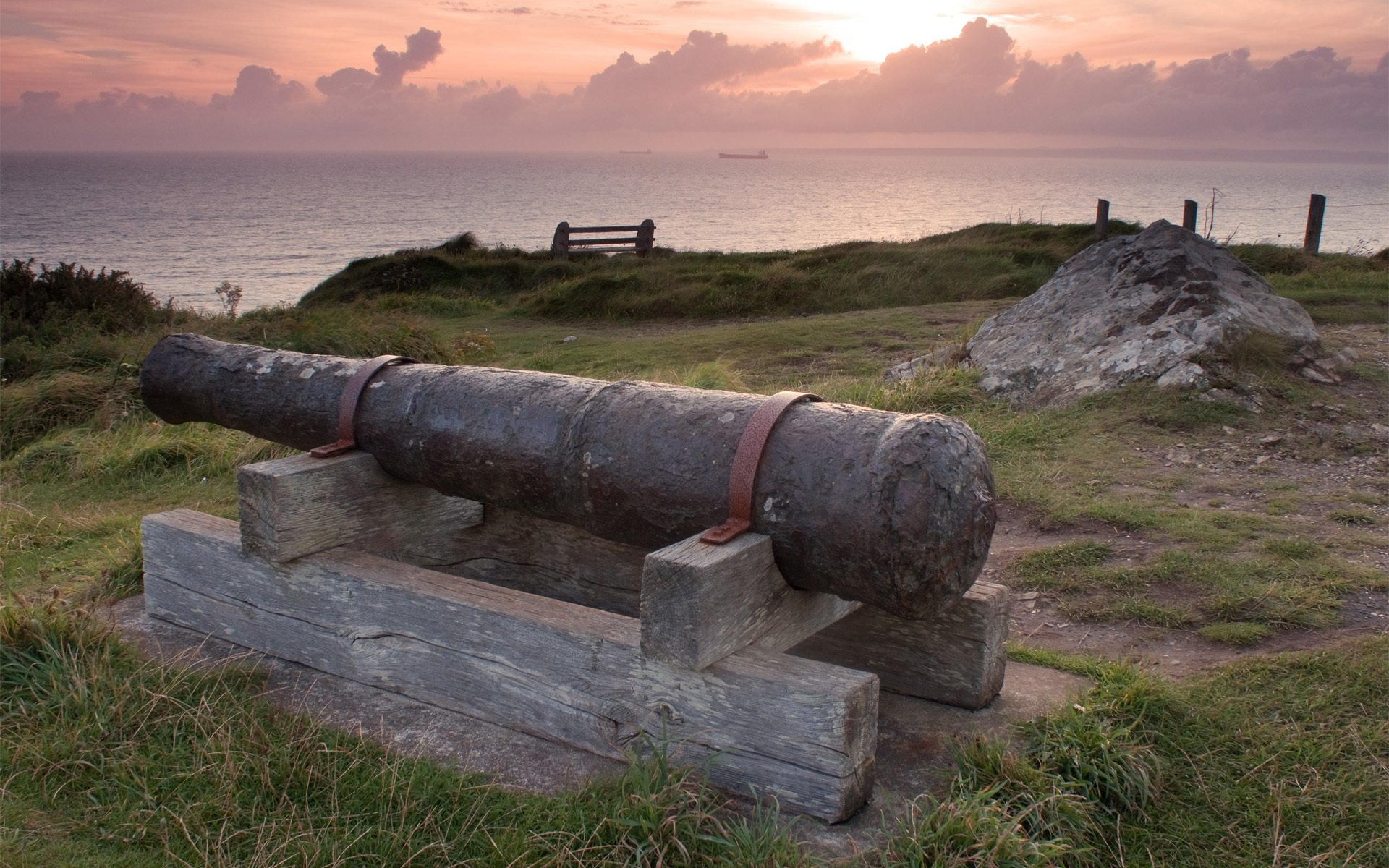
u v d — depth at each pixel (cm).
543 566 373
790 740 243
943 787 262
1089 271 792
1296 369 698
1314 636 353
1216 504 500
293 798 261
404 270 1878
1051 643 368
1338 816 249
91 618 346
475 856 236
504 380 314
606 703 270
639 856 225
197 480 656
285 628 336
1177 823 251
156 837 249
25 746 281
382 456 335
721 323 1353
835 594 260
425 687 307
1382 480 530
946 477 235
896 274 1488
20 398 813
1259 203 18325
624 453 273
